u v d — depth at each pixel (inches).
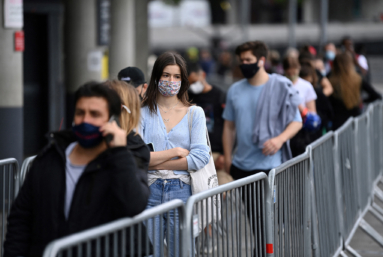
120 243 297.9
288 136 554.3
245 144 568.4
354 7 5797.2
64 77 1202.6
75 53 1155.3
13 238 306.5
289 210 459.2
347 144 688.4
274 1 6190.9
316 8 5925.2
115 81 348.5
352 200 704.4
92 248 279.6
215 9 6466.5
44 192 298.8
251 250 406.3
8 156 773.9
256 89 568.4
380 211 844.0
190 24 5009.8
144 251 311.9
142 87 509.7
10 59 766.5
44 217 297.4
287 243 452.4
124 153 292.5
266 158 561.9
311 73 757.3
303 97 694.5
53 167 301.6
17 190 430.3
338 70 865.5
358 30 4845.0
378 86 3257.9
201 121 438.6
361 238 745.6
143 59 1707.7
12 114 773.3
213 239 360.5
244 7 4040.4
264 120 557.0
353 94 861.2
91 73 1155.3
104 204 296.5
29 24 1123.3
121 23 1301.7
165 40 4520.2
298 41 4638.3
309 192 506.6
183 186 433.4
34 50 1133.7
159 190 430.3
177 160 423.2
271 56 1453.0
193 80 728.3
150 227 381.4
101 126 291.6
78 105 292.0
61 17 1122.0
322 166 559.2
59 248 245.4
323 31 3134.8
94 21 1151.6
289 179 460.1
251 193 400.8
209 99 732.0
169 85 428.8
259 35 4692.4
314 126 641.6
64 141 309.9
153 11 5246.1
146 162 336.5
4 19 754.8
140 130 432.5
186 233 331.6
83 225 292.0
